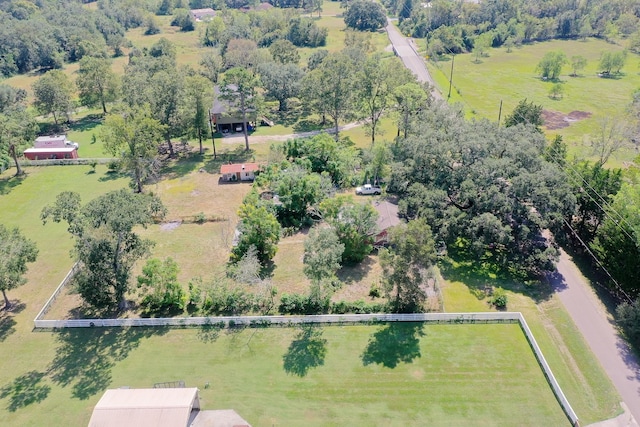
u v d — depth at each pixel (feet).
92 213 153.48
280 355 146.82
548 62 423.23
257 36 542.16
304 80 330.75
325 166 254.68
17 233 168.86
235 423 123.24
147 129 249.34
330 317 157.99
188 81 279.28
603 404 128.26
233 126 337.52
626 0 569.23
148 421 116.26
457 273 183.52
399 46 529.86
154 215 224.94
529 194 181.16
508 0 568.00
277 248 191.72
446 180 201.57
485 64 479.00
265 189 245.86
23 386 138.62
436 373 139.03
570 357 143.54
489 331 154.10
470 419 125.39
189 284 170.81
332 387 135.44
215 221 222.07
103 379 140.15
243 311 164.76
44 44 492.95
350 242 185.57
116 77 367.45
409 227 150.51
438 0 588.91
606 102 366.84
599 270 180.34
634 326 142.82
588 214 192.95
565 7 583.58
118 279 157.89
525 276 180.96
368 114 295.28
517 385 134.82
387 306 161.48
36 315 166.91
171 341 153.38
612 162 257.55
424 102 274.16
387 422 124.98
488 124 218.38
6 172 278.87
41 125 356.18
